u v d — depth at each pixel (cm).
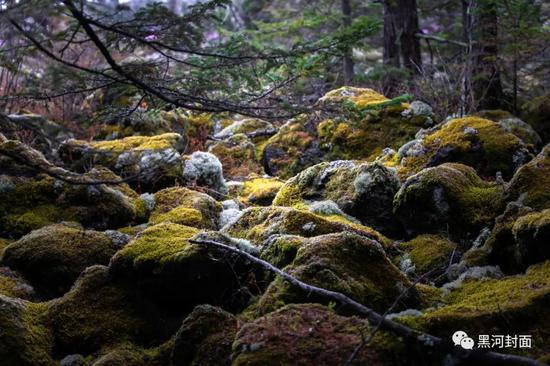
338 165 479
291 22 1037
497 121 619
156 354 276
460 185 407
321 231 353
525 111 700
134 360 271
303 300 269
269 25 971
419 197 403
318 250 290
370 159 583
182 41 302
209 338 261
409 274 355
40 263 349
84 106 682
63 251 356
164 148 547
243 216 394
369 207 433
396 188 439
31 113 648
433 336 228
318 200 465
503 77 779
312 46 364
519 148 488
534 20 679
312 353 222
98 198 443
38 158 471
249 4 1291
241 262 315
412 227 414
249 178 621
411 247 390
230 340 257
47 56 261
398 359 221
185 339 263
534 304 250
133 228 432
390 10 834
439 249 375
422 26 1312
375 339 227
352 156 600
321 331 235
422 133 550
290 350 224
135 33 277
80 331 294
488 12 666
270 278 306
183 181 538
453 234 394
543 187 356
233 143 677
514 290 273
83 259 357
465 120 526
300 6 1184
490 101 699
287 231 352
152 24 278
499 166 481
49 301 318
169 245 323
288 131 661
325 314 246
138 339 299
